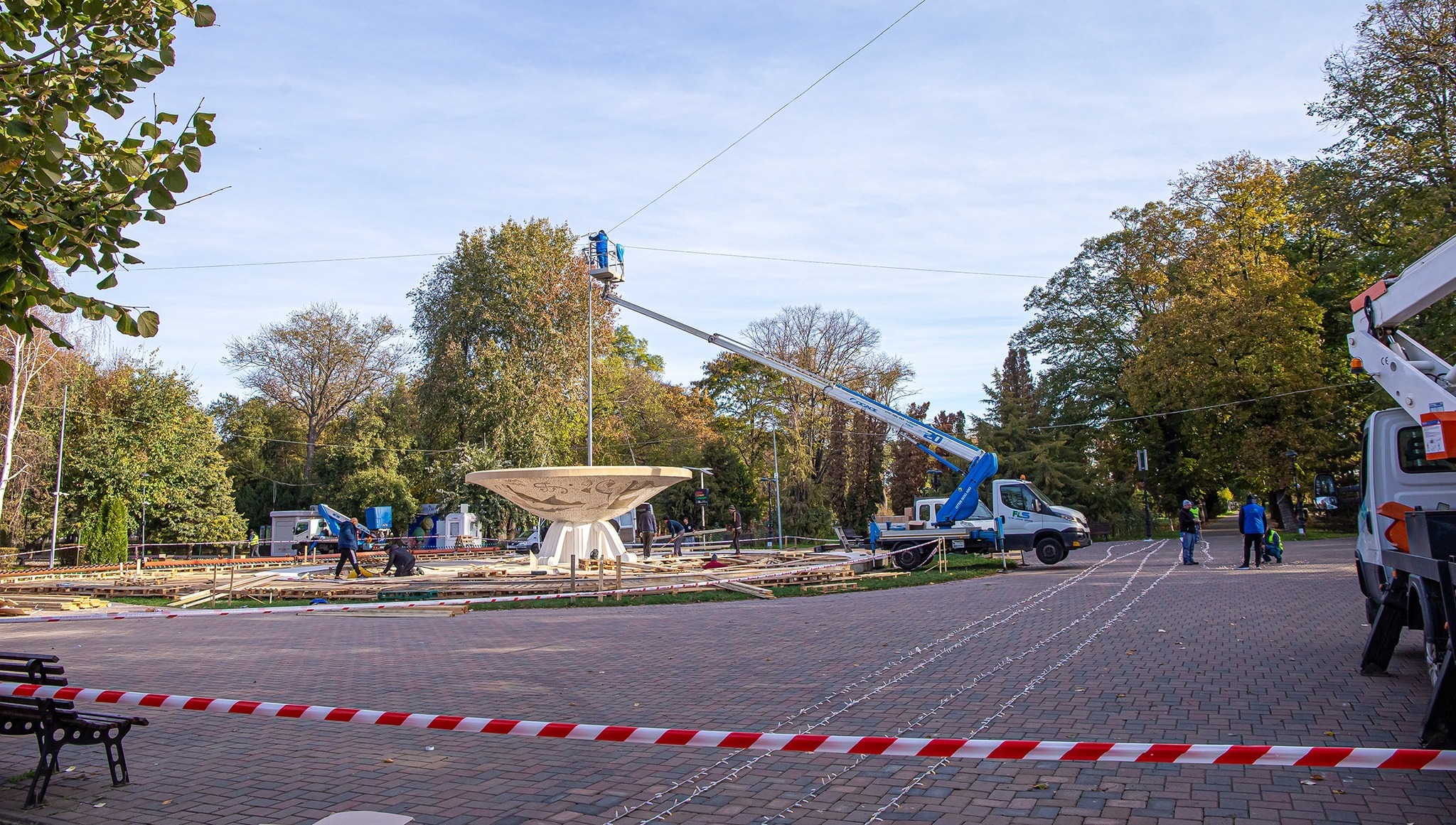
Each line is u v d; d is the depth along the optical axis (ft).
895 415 83.25
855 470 174.19
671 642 39.40
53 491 130.11
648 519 88.17
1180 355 127.24
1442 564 17.48
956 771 18.67
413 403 171.32
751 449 175.32
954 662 31.55
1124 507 158.51
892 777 18.40
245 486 190.39
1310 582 56.59
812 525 160.45
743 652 35.86
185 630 47.96
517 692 28.50
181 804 17.90
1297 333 117.50
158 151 21.29
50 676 23.41
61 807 17.81
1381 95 95.71
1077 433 164.35
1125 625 39.19
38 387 128.57
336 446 176.86
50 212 19.79
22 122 20.06
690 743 15.21
